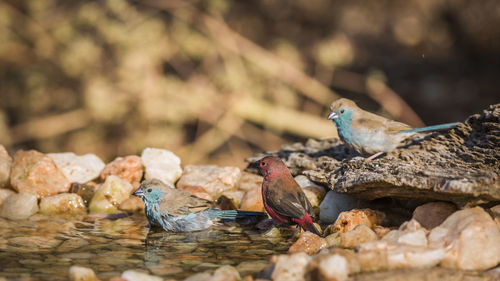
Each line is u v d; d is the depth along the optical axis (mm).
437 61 20453
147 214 7516
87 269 5383
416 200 6840
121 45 15812
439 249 5445
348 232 6391
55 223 7562
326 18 20219
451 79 19578
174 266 5875
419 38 20844
